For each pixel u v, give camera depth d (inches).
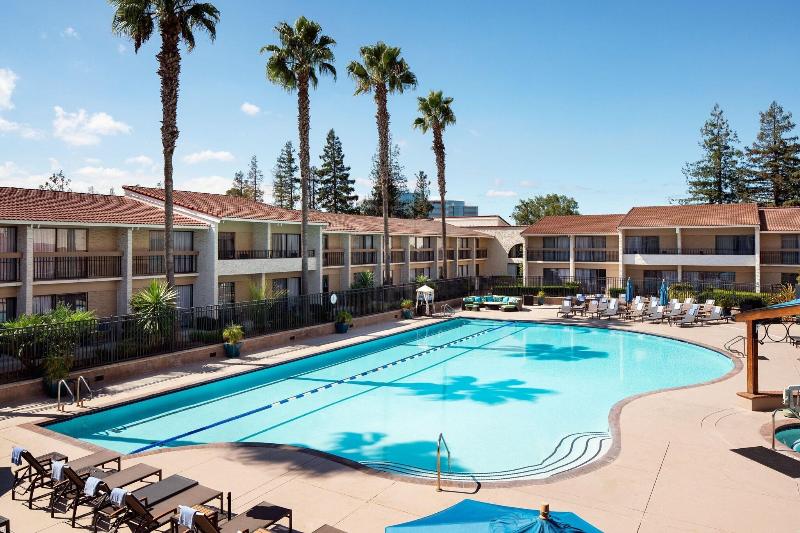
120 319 784.9
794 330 1129.4
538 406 685.9
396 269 1911.9
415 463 500.4
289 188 3481.8
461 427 605.0
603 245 2030.0
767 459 450.6
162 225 1052.5
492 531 226.4
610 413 583.8
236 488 399.5
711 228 1792.6
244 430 599.2
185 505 326.0
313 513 357.7
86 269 967.6
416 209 3602.4
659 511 359.9
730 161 2785.4
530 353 1036.5
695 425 540.7
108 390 689.0
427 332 1284.4
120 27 871.7
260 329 1022.4
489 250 2445.9
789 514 354.6
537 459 507.2
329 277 1600.6
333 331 1181.1
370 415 652.1
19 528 335.6
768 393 606.5
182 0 896.9
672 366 920.9
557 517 244.4
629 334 1219.2
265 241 1323.8
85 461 403.5
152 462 453.4
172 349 848.9
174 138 907.4
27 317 714.2
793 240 1724.9
